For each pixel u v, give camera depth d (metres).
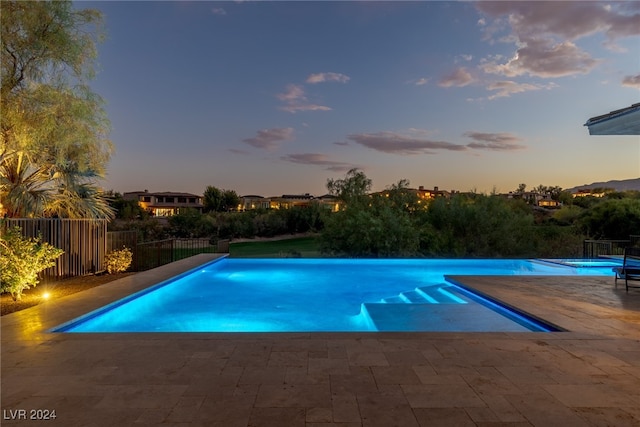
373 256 15.69
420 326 5.66
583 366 3.26
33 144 7.16
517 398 2.63
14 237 6.64
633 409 2.48
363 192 17.41
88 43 7.72
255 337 4.14
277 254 18.14
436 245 16.27
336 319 7.48
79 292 7.12
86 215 9.45
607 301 6.10
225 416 2.38
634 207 18.56
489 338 4.09
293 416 2.38
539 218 21.84
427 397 2.65
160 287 8.30
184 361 3.40
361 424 2.28
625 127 5.12
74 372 3.15
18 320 4.98
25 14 6.74
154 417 2.38
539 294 6.72
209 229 25.28
